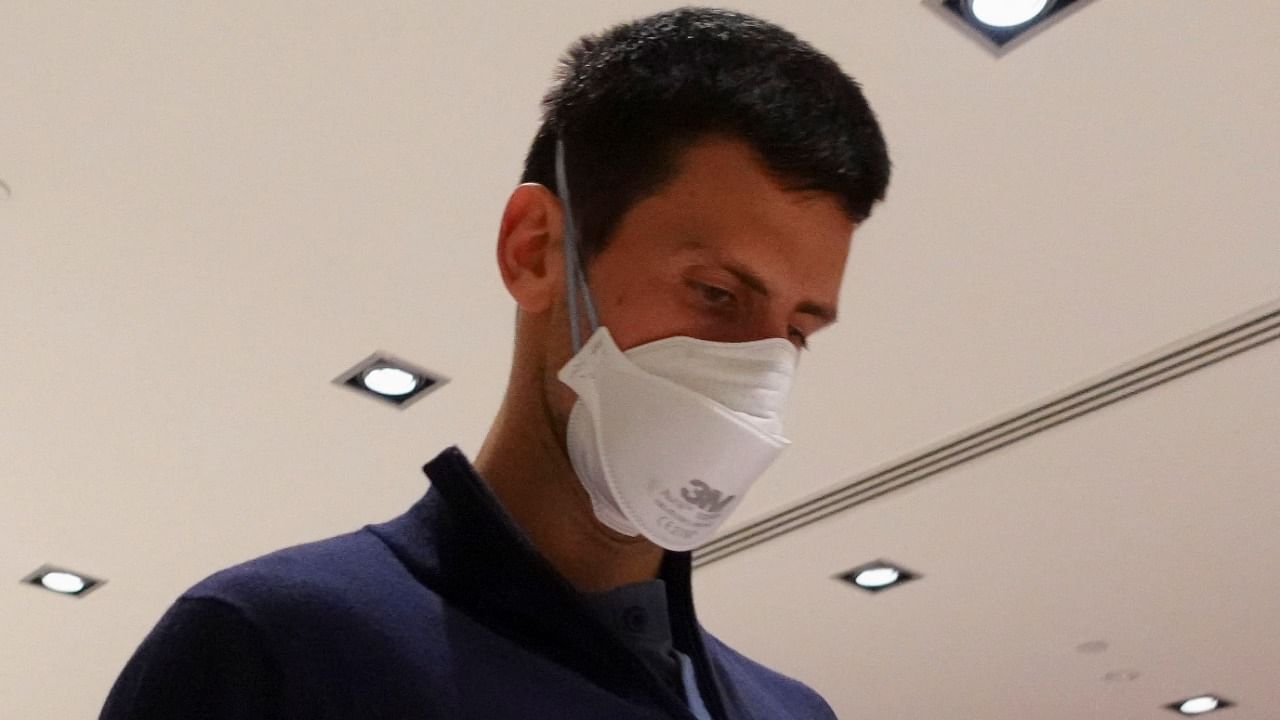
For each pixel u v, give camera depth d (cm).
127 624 316
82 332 201
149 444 235
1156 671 347
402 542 69
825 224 74
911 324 205
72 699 362
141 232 179
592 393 73
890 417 231
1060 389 222
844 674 348
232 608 59
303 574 63
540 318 77
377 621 62
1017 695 363
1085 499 258
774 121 73
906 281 195
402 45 150
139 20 146
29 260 184
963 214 181
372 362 212
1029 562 284
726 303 74
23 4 143
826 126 74
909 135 167
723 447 73
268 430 231
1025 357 214
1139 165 173
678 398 72
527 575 67
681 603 82
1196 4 148
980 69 156
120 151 164
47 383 215
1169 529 270
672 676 75
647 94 75
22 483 248
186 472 246
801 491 254
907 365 216
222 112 158
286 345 207
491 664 63
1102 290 198
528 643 66
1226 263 192
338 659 59
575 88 80
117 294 192
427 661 61
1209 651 334
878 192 79
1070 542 275
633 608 75
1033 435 236
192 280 189
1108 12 149
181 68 152
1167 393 223
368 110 159
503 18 148
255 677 57
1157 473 249
